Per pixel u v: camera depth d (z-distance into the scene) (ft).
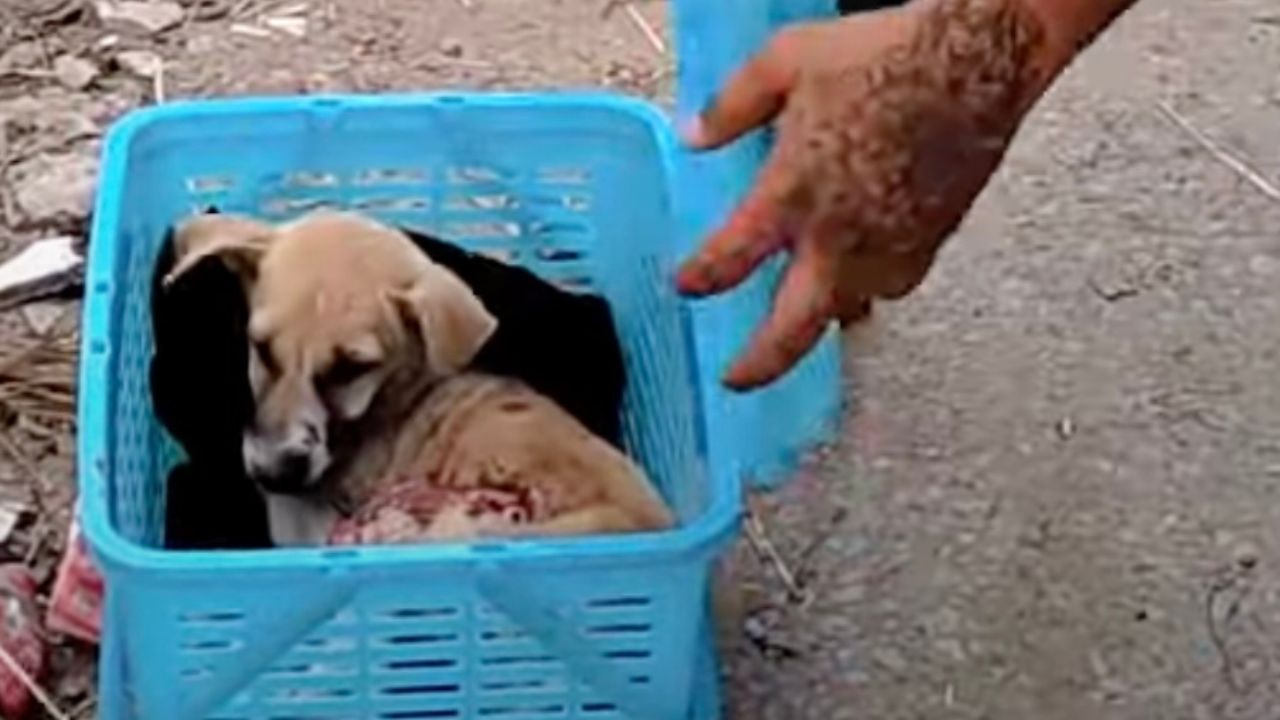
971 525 7.60
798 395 7.62
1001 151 5.11
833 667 7.20
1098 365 8.14
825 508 7.60
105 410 6.60
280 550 6.51
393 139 7.68
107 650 6.84
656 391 7.46
